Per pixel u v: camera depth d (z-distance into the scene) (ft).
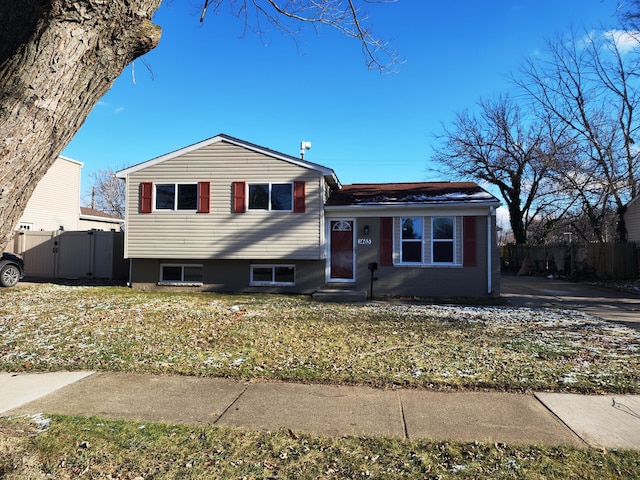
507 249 96.78
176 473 9.93
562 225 98.12
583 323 28.19
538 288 53.78
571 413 13.60
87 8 7.55
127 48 8.66
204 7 18.75
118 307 32.89
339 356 19.69
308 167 43.34
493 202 40.68
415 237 43.06
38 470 9.91
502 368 17.88
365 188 53.26
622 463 10.36
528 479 9.66
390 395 15.16
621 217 71.67
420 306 35.94
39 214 73.92
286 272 45.21
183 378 16.94
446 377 16.76
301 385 16.20
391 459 10.61
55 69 7.64
